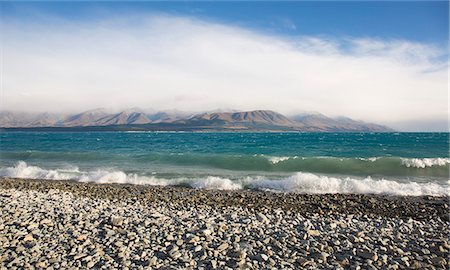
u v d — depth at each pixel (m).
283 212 11.88
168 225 9.23
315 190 16.30
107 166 25.05
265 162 24.19
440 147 40.03
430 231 9.56
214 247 7.62
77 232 8.38
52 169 23.80
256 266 6.72
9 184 18.16
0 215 9.63
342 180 17.22
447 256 7.49
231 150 36.59
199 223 9.53
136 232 8.60
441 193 15.44
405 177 19.89
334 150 35.84
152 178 19.64
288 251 7.51
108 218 9.72
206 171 22.42
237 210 12.18
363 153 32.22
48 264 6.68
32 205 11.11
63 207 10.96
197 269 6.52
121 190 16.36
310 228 9.34
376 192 15.77
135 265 6.65
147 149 39.91
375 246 7.97
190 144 51.47
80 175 21.12
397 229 9.57
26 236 7.91
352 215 11.70
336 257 7.27
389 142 53.34
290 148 39.34
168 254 7.22
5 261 6.77
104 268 6.49
